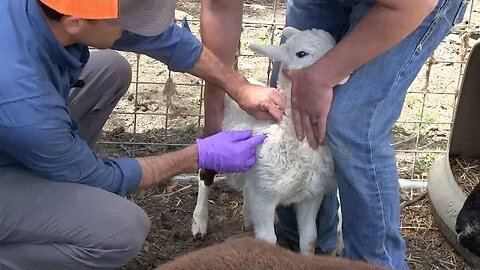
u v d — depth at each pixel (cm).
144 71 330
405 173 280
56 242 185
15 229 181
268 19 370
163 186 266
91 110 222
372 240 202
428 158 285
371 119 190
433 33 187
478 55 248
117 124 299
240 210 256
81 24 165
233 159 195
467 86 259
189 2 395
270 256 111
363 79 187
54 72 172
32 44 165
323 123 191
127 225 187
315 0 205
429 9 171
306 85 189
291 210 227
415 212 259
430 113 314
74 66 177
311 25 209
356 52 181
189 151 195
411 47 186
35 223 181
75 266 188
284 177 200
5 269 188
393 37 176
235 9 204
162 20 171
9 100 163
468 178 272
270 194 204
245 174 207
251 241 119
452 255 241
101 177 185
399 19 172
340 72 185
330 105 189
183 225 248
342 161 193
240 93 202
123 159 192
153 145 285
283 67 197
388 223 202
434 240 247
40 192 181
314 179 203
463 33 287
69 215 182
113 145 286
